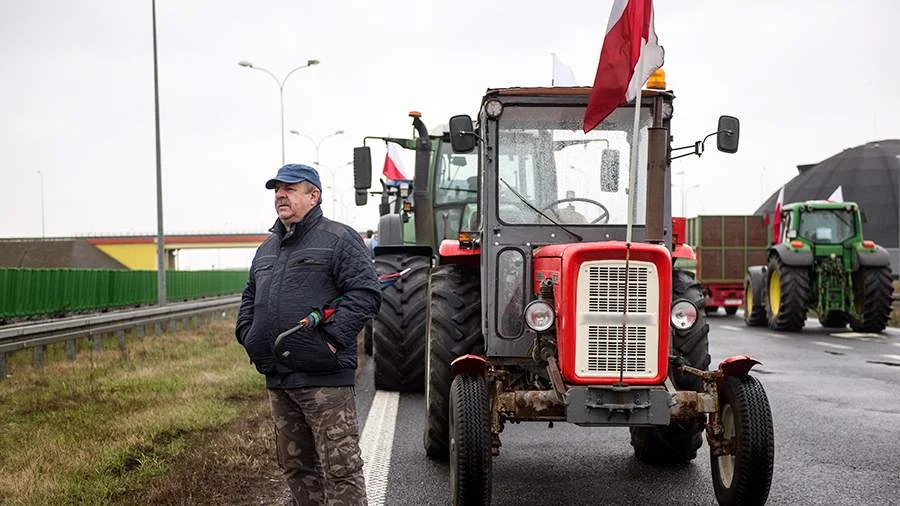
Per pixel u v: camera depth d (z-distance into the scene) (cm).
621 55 546
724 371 517
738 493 506
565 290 511
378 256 1061
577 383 508
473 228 1137
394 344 978
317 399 427
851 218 1819
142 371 1133
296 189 436
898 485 596
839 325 1938
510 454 709
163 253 2652
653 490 595
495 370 548
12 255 6369
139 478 598
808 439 742
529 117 633
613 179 631
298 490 452
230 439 709
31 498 539
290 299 428
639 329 509
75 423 782
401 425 812
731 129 620
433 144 1159
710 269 2441
